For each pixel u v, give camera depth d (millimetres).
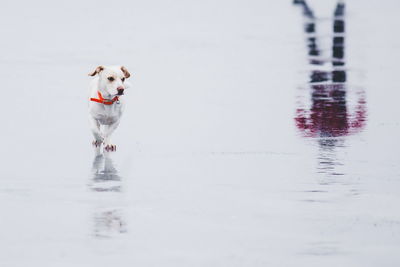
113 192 11445
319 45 36000
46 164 13477
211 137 16000
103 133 14945
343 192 11414
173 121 18031
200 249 8812
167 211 10398
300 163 13445
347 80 25391
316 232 9445
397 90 23031
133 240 9133
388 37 38812
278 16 51062
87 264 8312
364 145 15078
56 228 9617
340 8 55906
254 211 10391
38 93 22344
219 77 26219
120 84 14289
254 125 17469
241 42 37125
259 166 13234
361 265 8289
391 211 10367
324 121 17953
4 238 9234
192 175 12570
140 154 14344
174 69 28172
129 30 41875
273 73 27203
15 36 38688
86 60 30234
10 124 17594
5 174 12695
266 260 8438
